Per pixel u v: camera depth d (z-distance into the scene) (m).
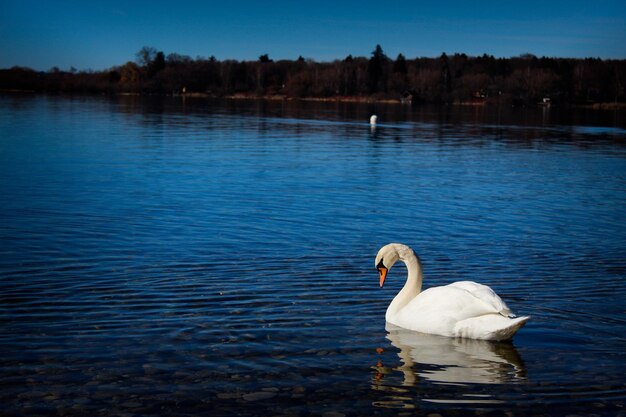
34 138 33.44
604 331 8.59
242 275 10.96
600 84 162.12
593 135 48.84
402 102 166.00
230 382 6.90
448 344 8.09
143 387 6.75
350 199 18.78
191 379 6.95
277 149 32.84
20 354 7.54
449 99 167.62
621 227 15.61
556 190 21.34
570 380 7.09
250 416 6.20
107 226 14.41
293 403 6.47
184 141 35.41
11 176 20.91
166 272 11.03
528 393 6.77
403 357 7.65
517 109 121.81
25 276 10.62
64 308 9.15
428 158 30.50
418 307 8.59
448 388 6.85
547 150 35.84
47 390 6.65
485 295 8.28
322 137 41.81
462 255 12.73
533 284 10.77
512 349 7.96
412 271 9.03
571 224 15.92
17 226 14.18
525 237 14.41
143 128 44.19
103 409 6.28
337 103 141.75
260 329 8.47
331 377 7.07
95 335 8.16
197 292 9.98
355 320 8.92
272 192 19.56
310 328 8.56
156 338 8.09
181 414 6.22
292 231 14.51
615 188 21.95
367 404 6.48
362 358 7.60
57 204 16.70
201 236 13.76
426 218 16.34
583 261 12.34
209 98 157.88
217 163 26.12
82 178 20.94
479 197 19.67
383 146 36.38
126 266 11.36
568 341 8.25
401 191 20.50
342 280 10.81
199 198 18.16
